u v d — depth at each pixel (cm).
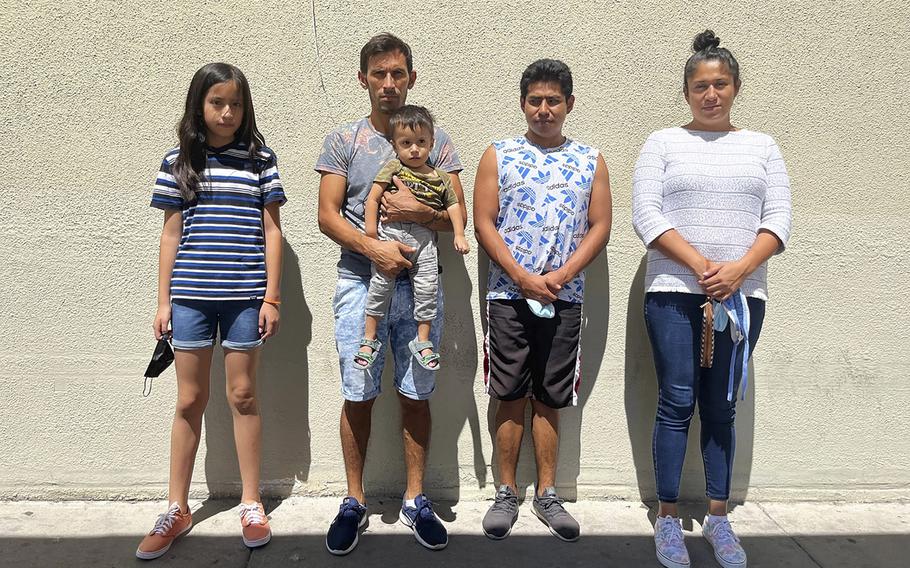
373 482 300
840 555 266
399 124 243
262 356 293
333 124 286
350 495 273
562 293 269
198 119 244
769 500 307
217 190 246
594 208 271
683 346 256
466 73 287
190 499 294
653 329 263
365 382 262
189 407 258
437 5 284
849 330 304
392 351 275
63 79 278
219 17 280
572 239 269
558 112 260
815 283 302
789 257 301
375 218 251
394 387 294
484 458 302
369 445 298
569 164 269
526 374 273
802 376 305
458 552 259
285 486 298
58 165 281
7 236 282
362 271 262
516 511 282
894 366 305
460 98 288
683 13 290
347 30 283
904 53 295
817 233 301
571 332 271
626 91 292
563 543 269
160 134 283
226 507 288
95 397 290
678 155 259
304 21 282
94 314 287
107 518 280
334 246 291
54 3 275
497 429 284
